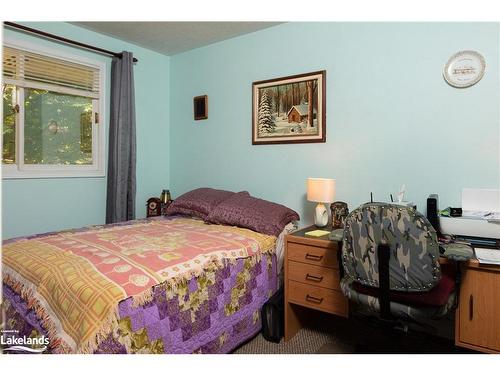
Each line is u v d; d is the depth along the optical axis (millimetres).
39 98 2725
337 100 2529
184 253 1759
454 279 1560
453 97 2068
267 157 2949
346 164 2504
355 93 2443
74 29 2863
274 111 2871
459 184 2062
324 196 2316
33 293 1442
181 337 1536
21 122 2604
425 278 1366
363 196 2434
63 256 1619
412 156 2225
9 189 2541
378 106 2346
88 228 2355
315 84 2629
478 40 1989
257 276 2100
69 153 2930
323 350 2000
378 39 2332
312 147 2672
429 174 2164
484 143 1981
